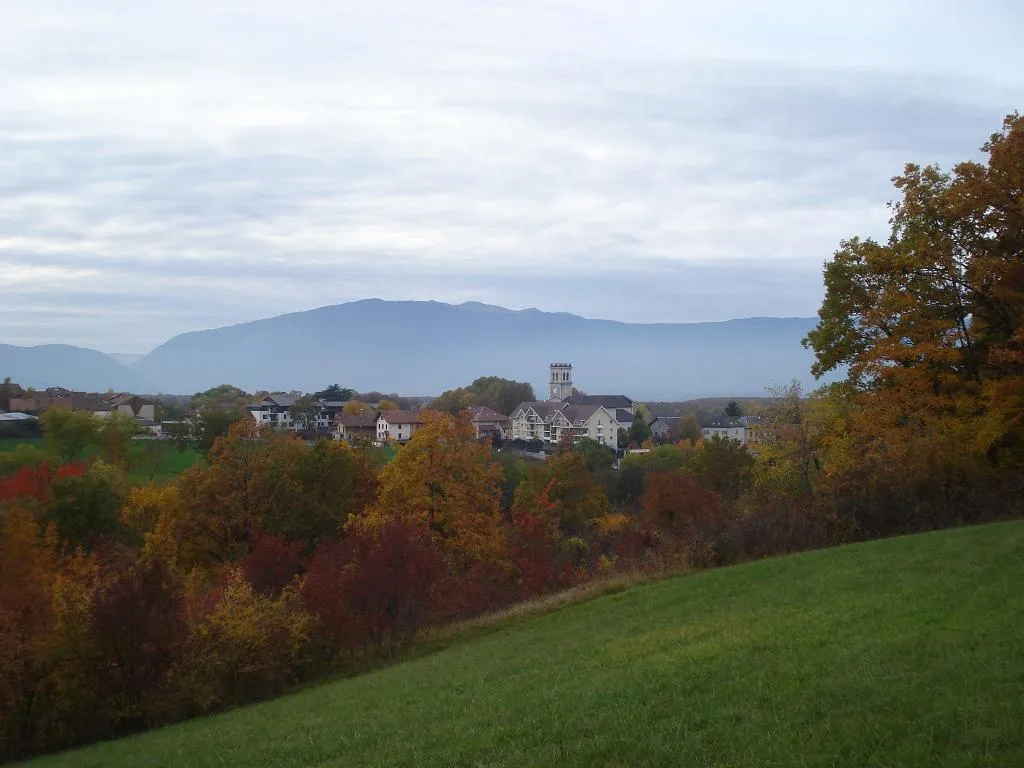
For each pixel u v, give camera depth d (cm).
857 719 930
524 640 2192
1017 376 2880
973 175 2978
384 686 1945
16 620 2348
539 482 7062
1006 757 781
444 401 19312
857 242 3425
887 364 3183
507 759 1038
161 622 2233
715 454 6281
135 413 17375
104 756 1770
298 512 4944
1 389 15212
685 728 1016
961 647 1132
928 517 2614
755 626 1580
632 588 2631
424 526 4091
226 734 1747
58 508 5006
